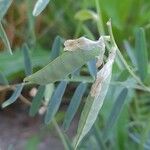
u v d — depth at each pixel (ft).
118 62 0.50
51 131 0.62
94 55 0.26
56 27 0.77
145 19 0.75
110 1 0.71
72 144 0.50
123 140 0.52
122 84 0.41
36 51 0.58
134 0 0.73
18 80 0.57
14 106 0.69
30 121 0.67
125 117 0.52
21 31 0.67
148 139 0.52
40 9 0.27
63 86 0.37
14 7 0.67
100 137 0.46
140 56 0.42
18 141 0.62
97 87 0.26
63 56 0.26
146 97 0.68
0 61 0.55
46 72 0.27
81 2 0.78
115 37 0.72
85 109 0.27
